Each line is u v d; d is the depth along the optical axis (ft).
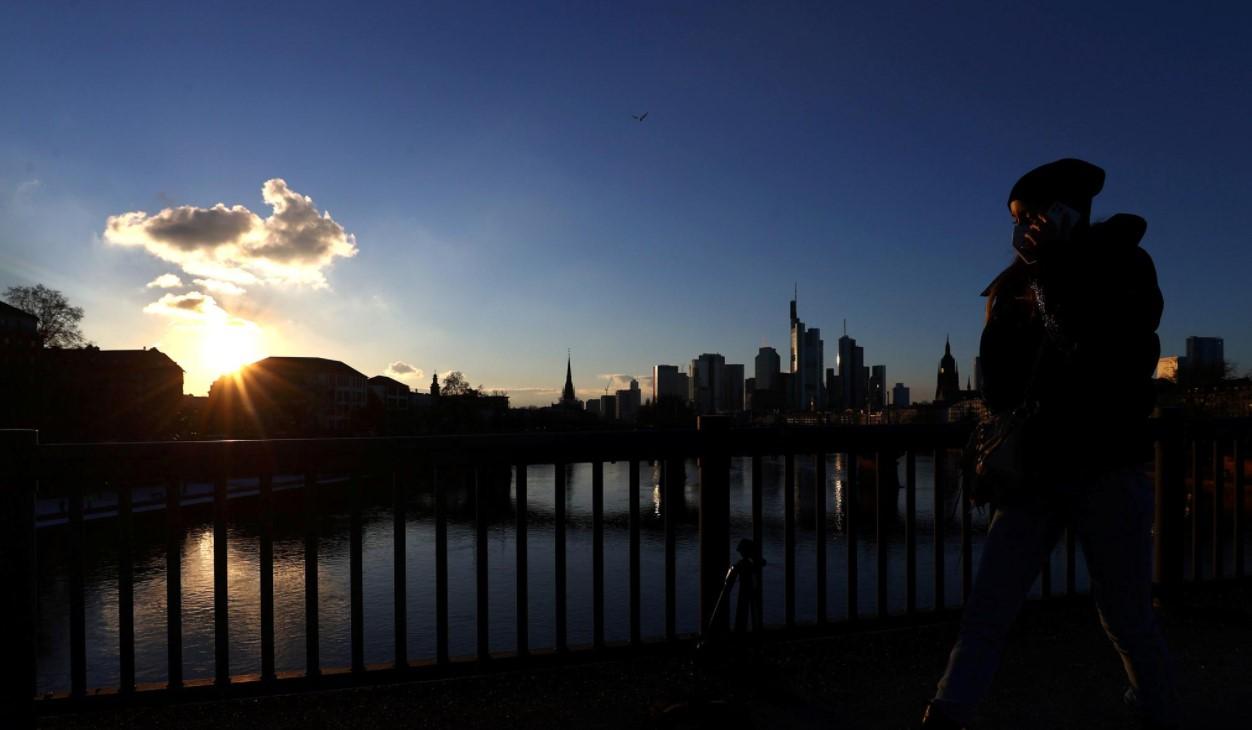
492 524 159.84
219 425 361.30
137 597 99.66
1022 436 6.71
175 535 9.41
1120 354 6.40
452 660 10.22
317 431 423.64
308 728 8.64
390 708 9.16
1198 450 13.92
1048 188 7.02
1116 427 6.44
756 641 10.07
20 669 8.30
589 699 9.37
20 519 8.36
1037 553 6.91
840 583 91.20
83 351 246.47
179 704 9.36
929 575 92.58
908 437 12.21
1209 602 13.19
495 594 100.68
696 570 107.14
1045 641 11.27
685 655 10.90
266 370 472.44
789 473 11.53
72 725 8.79
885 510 12.06
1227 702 9.03
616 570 110.63
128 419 253.03
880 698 9.29
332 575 112.16
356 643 9.86
